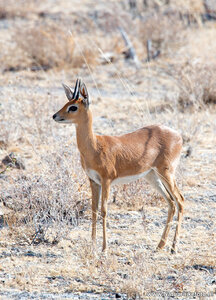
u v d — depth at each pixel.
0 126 22.89
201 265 13.04
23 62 36.59
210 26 46.03
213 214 16.45
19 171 18.56
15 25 43.44
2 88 30.05
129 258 13.27
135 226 15.62
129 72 35.53
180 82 28.69
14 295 11.43
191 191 18.27
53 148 19.27
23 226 15.27
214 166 20.47
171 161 14.51
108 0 55.00
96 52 37.44
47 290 11.73
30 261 13.24
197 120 23.64
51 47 36.41
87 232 15.17
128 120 25.44
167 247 14.28
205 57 34.78
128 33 42.09
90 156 13.53
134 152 13.93
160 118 23.94
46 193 15.80
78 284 12.01
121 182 14.16
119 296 11.48
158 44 39.34
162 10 46.41
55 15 48.91
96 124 25.02
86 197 16.81
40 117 22.97
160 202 17.38
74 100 13.51
